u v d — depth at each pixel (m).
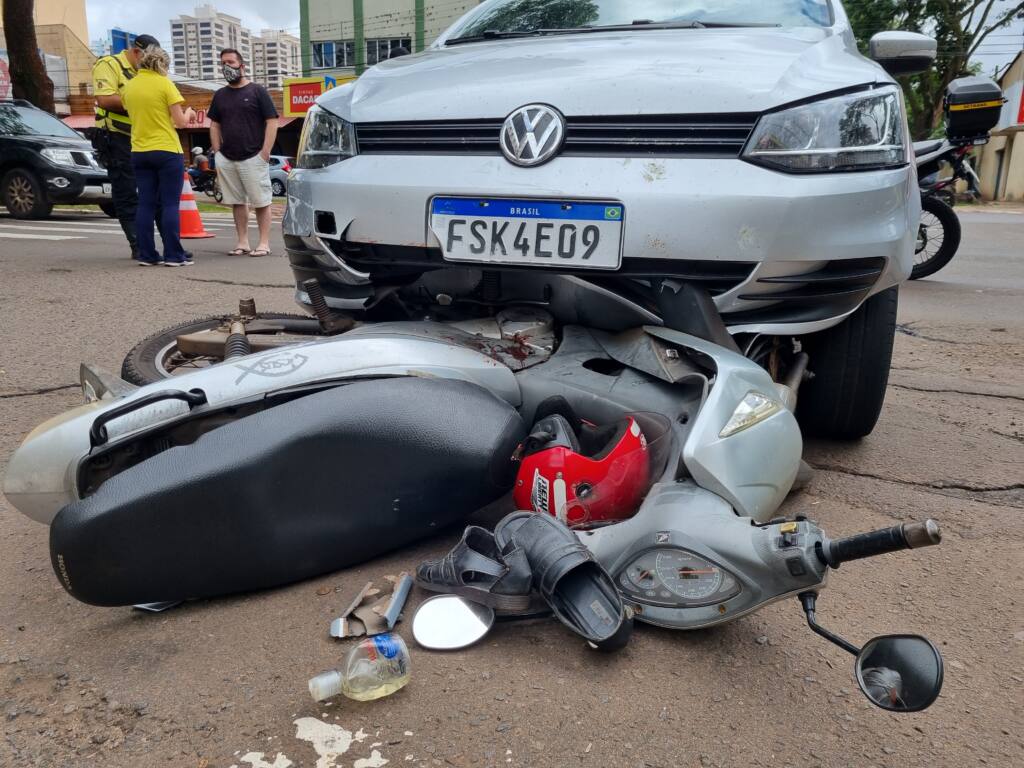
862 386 2.72
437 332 2.29
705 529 1.63
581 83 2.20
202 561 1.70
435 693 1.51
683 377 2.02
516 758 1.36
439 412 1.87
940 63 33.56
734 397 1.85
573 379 2.22
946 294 6.61
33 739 1.40
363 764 1.34
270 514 1.72
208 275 6.33
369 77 2.71
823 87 2.14
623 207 2.09
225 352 2.59
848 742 1.42
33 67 14.61
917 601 1.90
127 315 4.79
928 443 3.00
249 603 1.82
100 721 1.45
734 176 2.04
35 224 10.50
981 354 4.51
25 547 2.12
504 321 2.34
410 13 30.89
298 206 2.54
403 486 1.83
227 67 7.27
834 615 1.82
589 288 2.21
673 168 2.08
